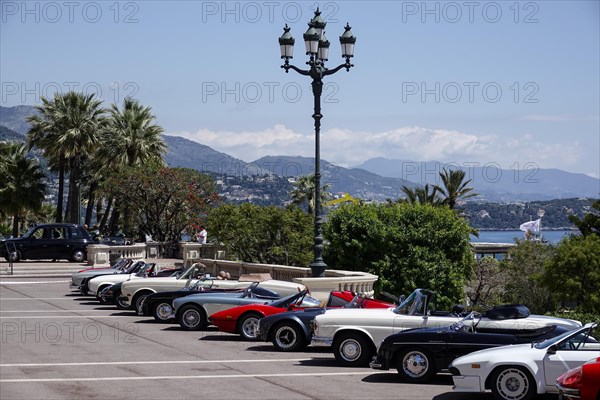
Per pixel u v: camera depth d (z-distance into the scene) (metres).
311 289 28.89
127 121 72.00
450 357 16.19
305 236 53.38
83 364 17.98
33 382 15.63
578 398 12.55
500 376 14.33
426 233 47.75
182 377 16.50
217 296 24.27
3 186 81.12
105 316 28.22
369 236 46.84
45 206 115.44
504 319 16.48
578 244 68.38
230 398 14.40
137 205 61.31
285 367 18.11
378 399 14.62
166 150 74.62
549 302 75.69
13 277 45.59
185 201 60.69
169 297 26.25
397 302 21.31
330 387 15.73
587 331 14.64
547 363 14.14
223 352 20.22
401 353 16.48
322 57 28.53
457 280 48.38
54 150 69.81
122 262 36.69
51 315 28.55
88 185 84.88
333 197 100.12
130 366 17.81
